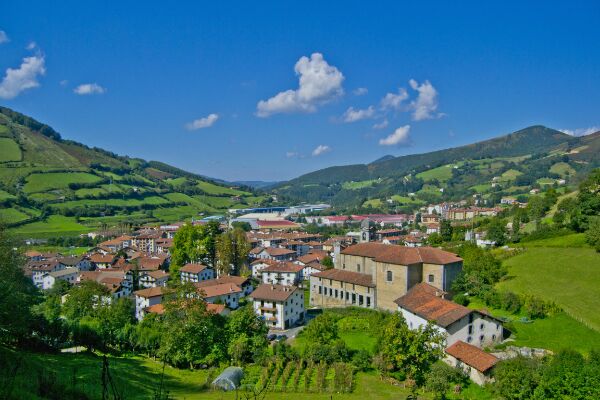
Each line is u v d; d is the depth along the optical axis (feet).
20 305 192.85
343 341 226.99
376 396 174.29
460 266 294.25
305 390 182.91
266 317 306.55
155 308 326.24
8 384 97.81
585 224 348.59
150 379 196.34
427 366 185.57
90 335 263.90
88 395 129.80
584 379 144.87
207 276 449.48
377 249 323.16
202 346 230.27
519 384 156.25
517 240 396.98
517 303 242.37
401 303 250.98
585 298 244.01
